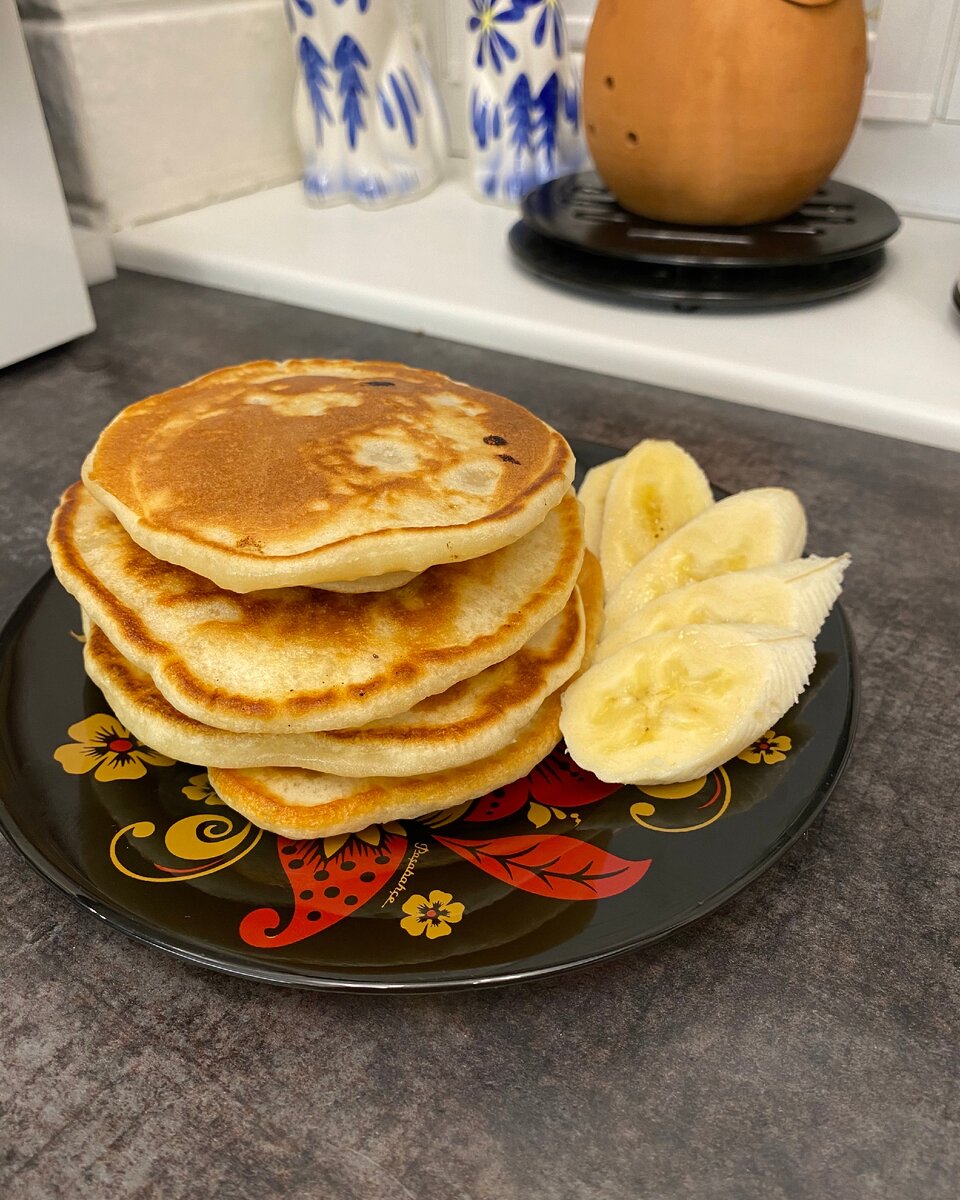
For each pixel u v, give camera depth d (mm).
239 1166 376
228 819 492
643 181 1116
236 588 478
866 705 613
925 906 483
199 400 640
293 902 444
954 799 546
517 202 1460
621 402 1005
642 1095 401
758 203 1104
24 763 518
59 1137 387
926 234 1325
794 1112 395
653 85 1042
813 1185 371
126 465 564
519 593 547
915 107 1310
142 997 441
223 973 426
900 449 918
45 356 1120
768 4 990
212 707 468
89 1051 418
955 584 730
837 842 519
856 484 859
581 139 1483
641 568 641
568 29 1455
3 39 967
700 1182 371
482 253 1311
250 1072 410
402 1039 423
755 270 1102
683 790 501
